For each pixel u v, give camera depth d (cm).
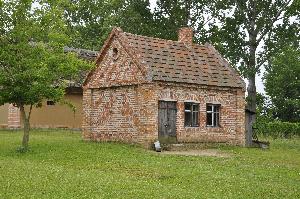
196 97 3253
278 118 6812
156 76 3064
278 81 6756
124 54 3219
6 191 1595
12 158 2428
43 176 1886
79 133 4122
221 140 3359
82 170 2114
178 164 2348
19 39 2686
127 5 5831
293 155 3003
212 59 3531
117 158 2478
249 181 1959
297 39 5044
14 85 2634
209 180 1953
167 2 5688
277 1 4997
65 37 2778
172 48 3394
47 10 2767
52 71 2703
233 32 5197
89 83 3438
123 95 3219
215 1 5275
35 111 4431
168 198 1570
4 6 2667
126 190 1669
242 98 3462
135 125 3120
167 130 3120
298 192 1766
